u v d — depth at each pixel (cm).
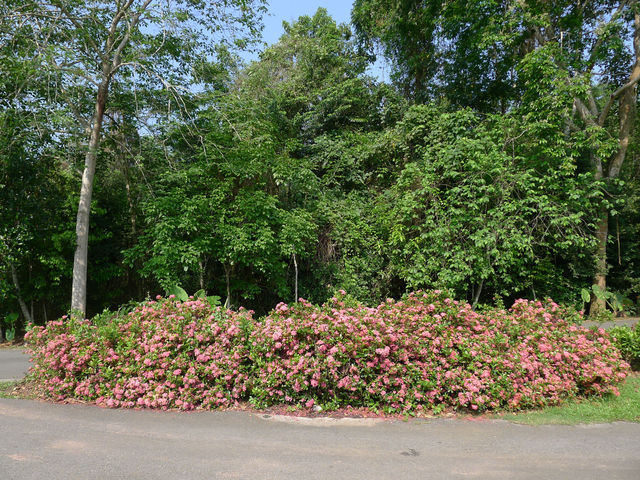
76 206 1197
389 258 1212
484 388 469
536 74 1228
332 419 445
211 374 493
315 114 1552
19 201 1087
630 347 646
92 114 1191
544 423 439
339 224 1224
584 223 1238
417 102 1692
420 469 325
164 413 465
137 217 1329
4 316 1222
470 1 1332
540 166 1188
